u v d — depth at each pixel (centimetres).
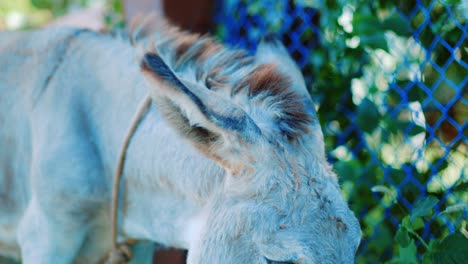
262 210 201
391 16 266
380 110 275
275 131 206
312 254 195
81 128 248
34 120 255
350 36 282
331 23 289
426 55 267
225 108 201
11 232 272
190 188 222
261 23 312
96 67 252
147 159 234
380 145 276
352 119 283
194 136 203
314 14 297
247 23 317
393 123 271
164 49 235
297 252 196
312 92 291
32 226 252
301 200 199
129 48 251
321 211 198
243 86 218
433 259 240
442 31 264
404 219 245
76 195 244
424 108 267
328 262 195
